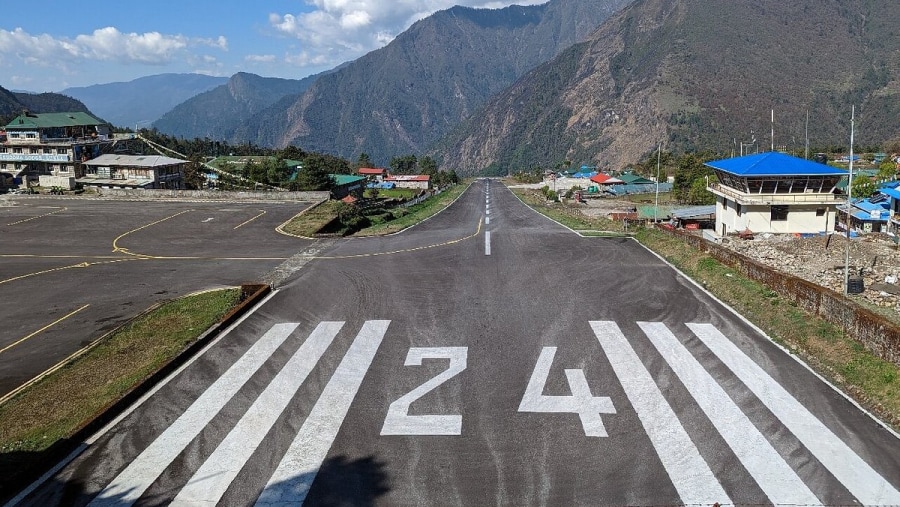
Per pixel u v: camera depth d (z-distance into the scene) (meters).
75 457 10.90
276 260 27.22
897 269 25.59
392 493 9.69
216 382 13.91
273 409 12.52
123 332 17.47
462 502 9.45
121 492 9.81
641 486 9.77
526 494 9.63
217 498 9.59
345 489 9.79
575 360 14.70
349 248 29.91
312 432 11.56
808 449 10.68
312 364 14.80
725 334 16.33
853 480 9.78
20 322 19.11
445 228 38.91
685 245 27.08
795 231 42.22
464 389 13.28
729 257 22.73
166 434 11.62
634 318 17.77
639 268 24.33
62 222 38.94
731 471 10.09
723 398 12.61
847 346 14.54
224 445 11.15
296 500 9.52
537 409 12.32
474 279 22.81
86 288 22.95
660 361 14.55
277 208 45.56
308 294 21.12
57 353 16.47
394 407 12.49
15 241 32.66
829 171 41.19
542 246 29.86
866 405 12.25
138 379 13.83
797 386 13.12
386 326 17.45
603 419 11.86
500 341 16.09
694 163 97.25
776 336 16.19
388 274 23.86
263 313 19.05
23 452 10.92
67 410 12.62
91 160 74.81
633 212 64.19
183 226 37.44
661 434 11.27
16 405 12.99
